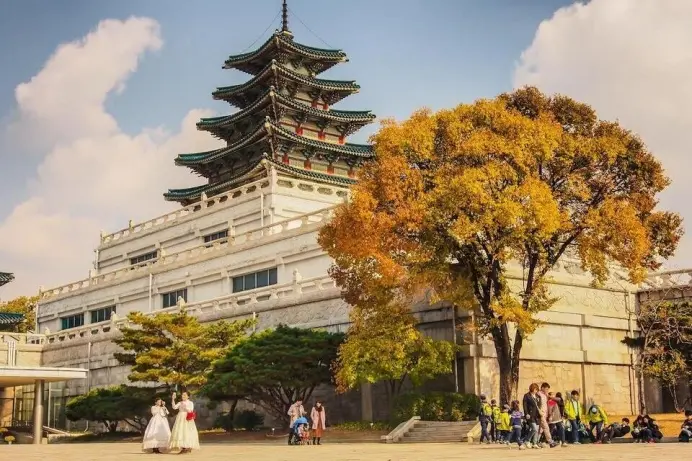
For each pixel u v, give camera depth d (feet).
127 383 227.20
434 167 129.70
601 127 135.03
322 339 153.28
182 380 168.04
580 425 118.93
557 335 162.20
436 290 133.18
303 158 314.35
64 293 315.99
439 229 126.52
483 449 100.73
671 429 139.44
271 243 225.56
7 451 119.75
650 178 132.67
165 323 174.60
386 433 140.87
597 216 127.13
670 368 160.15
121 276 286.66
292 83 322.34
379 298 136.36
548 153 125.49
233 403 175.01
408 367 140.26
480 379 145.18
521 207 120.78
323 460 81.76
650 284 173.68
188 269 255.91
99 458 94.22
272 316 188.34
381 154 127.75
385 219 121.29
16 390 244.83
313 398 170.81
